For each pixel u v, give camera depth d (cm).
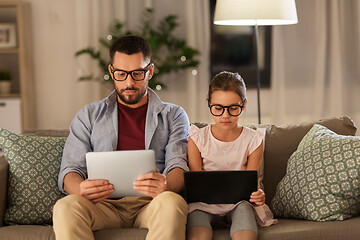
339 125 234
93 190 183
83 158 215
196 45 508
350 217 196
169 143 220
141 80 215
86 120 222
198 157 216
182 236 176
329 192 196
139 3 510
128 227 205
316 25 506
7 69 512
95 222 186
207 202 191
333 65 508
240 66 533
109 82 501
